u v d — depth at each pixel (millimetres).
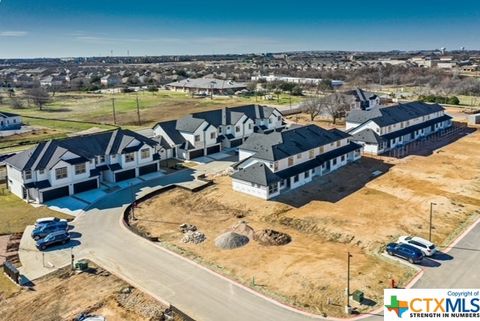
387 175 58344
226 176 59438
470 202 48062
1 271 35344
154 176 60500
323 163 58062
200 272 34406
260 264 35531
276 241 39250
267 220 44688
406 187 53375
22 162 51750
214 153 73312
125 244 39812
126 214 47188
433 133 84688
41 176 51281
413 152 70500
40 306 30062
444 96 128875
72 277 34062
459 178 56531
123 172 58688
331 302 29953
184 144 69875
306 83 174750
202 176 59719
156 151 63406
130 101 147250
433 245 36125
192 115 74375
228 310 29250
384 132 73188
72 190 53344
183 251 38156
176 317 28438
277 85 165875
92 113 123500
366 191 52188
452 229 41375
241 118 77875
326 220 43938
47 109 133000
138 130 94438
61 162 51625
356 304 29547
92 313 28859
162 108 129500
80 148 56062
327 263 35312
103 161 57875
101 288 32188
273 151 53312
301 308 29344
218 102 139125
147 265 35750
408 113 81188
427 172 59375
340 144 63656
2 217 46406
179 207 49188
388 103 116875
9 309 29844
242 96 153000
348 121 80938
